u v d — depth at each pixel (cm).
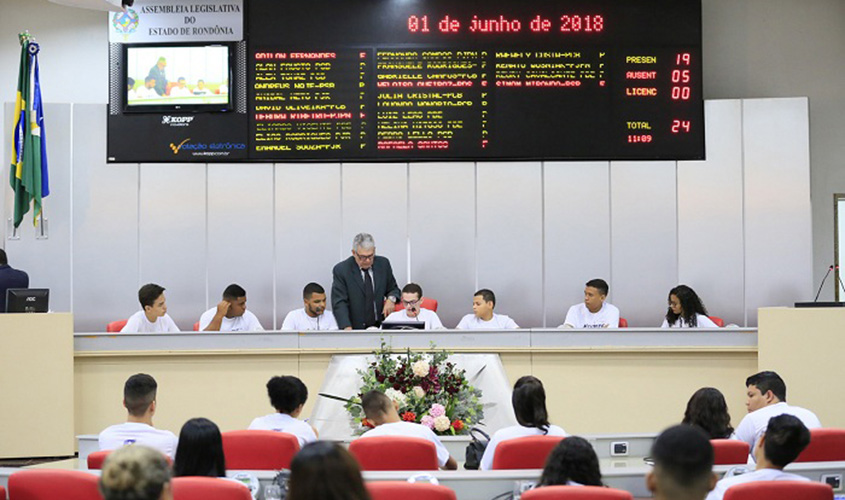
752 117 888
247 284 894
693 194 887
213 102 877
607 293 819
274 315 892
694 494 262
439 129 873
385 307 775
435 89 874
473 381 619
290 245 895
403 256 894
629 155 876
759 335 670
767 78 917
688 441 263
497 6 877
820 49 917
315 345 680
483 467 462
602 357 680
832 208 909
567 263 891
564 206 891
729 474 404
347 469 225
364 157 874
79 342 689
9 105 878
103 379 686
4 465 668
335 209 895
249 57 877
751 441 499
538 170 893
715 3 916
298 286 894
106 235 888
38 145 848
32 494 360
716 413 476
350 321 796
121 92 881
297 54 875
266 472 415
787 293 882
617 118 874
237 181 895
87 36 918
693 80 876
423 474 398
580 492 323
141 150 881
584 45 874
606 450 518
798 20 920
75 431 685
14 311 695
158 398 681
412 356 591
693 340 679
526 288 892
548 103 875
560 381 679
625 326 821
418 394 563
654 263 888
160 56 880
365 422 565
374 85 873
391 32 876
